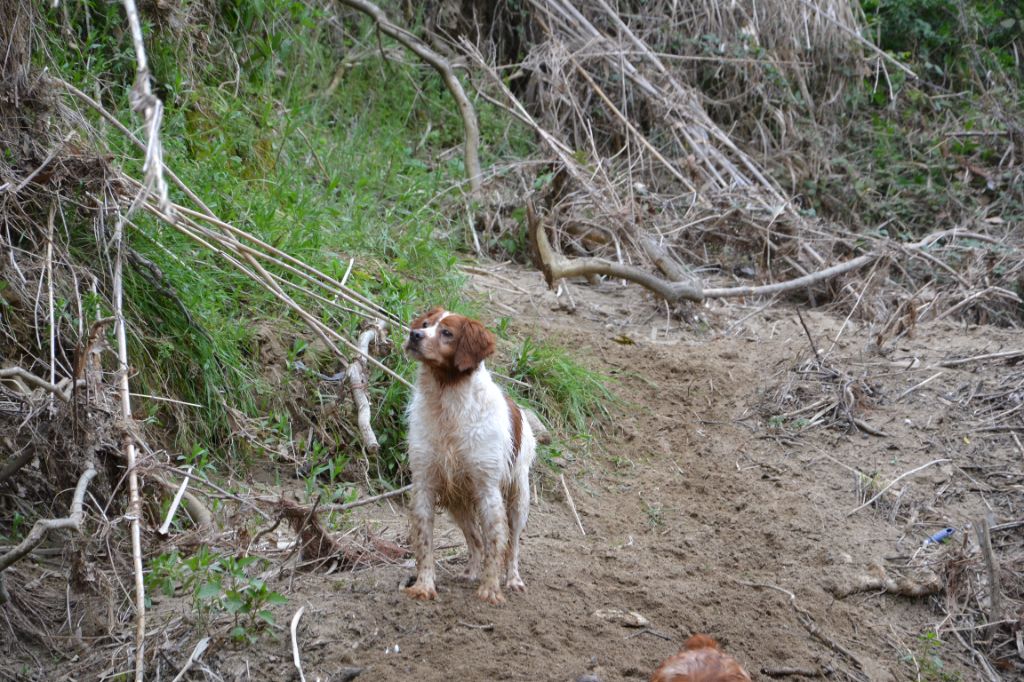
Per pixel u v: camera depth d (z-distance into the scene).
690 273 6.17
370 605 3.95
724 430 5.18
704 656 3.52
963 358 5.56
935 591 4.47
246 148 5.75
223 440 4.56
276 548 4.12
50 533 4.12
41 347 4.27
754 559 4.51
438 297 5.43
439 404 3.98
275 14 6.29
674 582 4.28
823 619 4.26
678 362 5.49
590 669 3.85
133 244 4.64
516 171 6.61
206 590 3.72
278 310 4.94
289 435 4.65
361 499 4.55
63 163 4.44
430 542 4.02
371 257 5.51
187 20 5.73
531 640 3.90
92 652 3.80
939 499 4.84
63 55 5.15
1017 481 4.91
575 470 4.88
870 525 4.71
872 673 4.11
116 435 3.97
